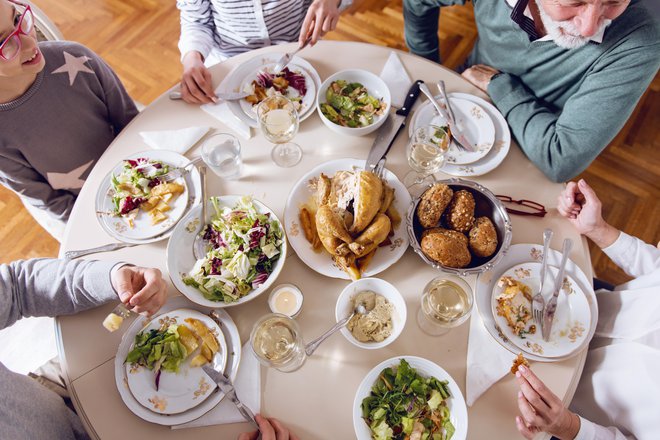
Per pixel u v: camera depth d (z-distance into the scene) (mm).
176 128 1261
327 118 1216
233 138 1169
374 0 2619
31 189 1339
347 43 1389
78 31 2590
